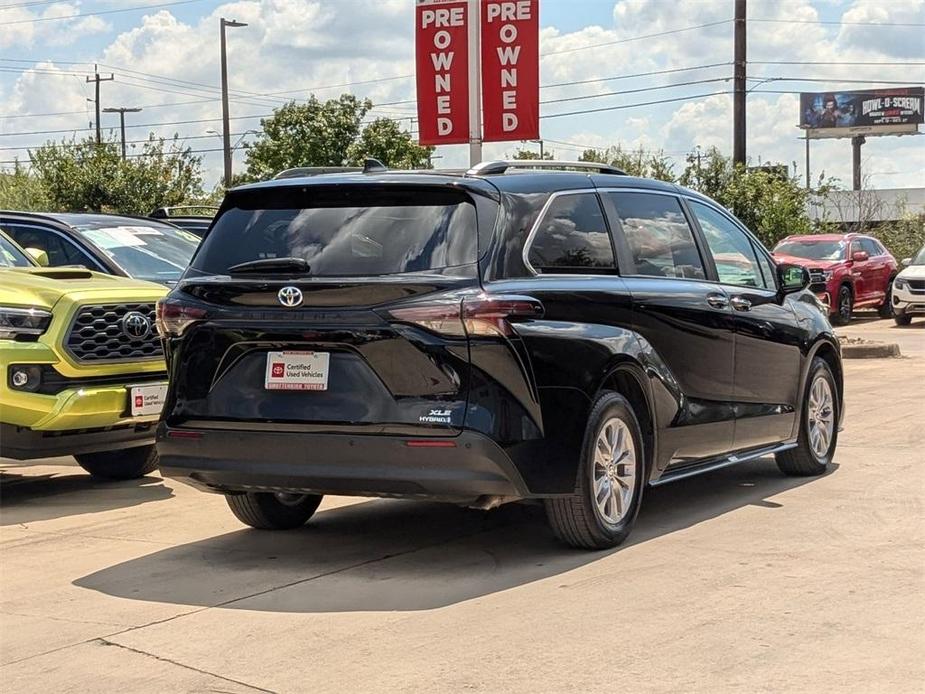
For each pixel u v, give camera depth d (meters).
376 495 5.56
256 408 5.65
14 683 4.36
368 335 5.42
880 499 7.35
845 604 5.07
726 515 6.96
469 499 5.45
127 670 4.46
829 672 4.25
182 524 7.14
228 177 45.88
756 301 7.57
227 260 5.95
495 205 5.69
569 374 5.71
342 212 5.82
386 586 5.54
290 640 4.75
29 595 5.55
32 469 9.48
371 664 4.43
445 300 5.37
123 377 7.87
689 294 6.80
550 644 4.61
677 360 6.61
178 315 5.88
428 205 5.69
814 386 8.16
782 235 28.23
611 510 6.10
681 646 4.55
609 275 6.25
